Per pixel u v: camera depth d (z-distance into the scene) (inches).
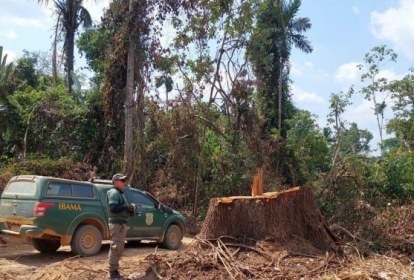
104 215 394.6
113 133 762.2
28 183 364.5
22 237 365.1
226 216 322.7
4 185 549.3
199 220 701.9
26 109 773.9
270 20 1167.6
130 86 705.0
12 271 315.6
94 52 1136.2
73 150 778.8
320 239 336.8
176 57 733.3
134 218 421.7
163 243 455.2
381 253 453.1
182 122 736.3
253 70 794.2
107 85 735.7
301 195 343.6
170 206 702.5
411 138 1087.0
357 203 565.6
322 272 285.0
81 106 815.7
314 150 911.0
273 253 305.6
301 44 1309.1
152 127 733.3
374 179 625.6
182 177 734.5
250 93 794.8
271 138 854.5
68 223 364.8
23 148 723.4
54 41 1068.5
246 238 319.3
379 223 517.3
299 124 980.6
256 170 764.0
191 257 291.9
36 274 303.4
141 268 302.7
